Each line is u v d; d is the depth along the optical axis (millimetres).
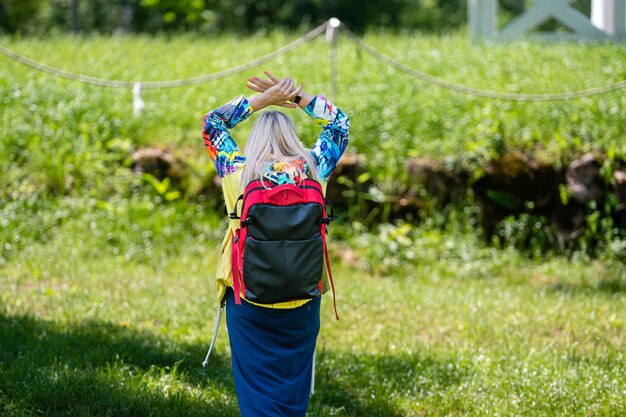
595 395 7727
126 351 8594
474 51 19547
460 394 7859
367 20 46375
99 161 14766
